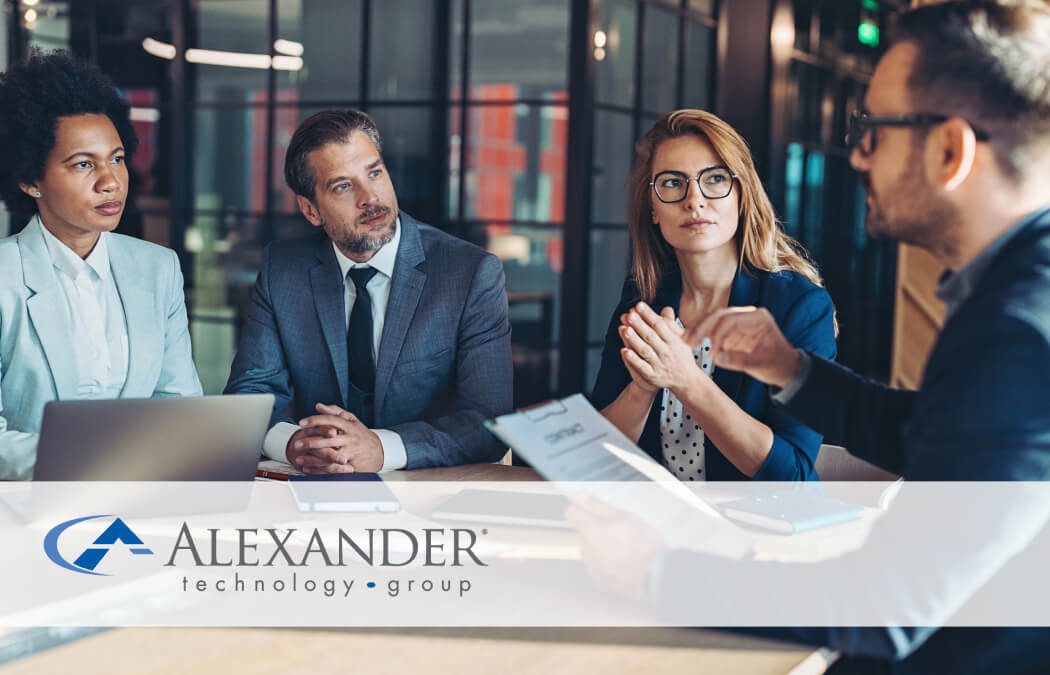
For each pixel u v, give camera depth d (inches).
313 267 94.7
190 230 213.2
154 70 215.0
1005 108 45.8
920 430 46.6
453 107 188.7
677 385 75.9
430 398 92.9
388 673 45.8
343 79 197.3
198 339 214.4
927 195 47.6
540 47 181.0
